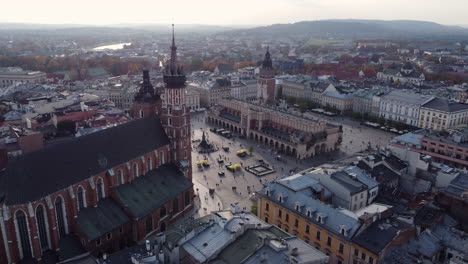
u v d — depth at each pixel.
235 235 94.75
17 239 101.94
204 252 91.56
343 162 167.38
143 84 172.25
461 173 145.38
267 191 127.19
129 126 140.75
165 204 136.00
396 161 162.38
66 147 115.81
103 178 124.19
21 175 102.31
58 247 109.62
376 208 116.06
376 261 97.44
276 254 88.12
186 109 157.50
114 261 91.62
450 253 107.44
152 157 145.88
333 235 106.19
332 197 129.00
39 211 104.81
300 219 116.19
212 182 179.88
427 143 189.38
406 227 107.25
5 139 182.62
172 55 151.25
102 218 119.25
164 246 96.12
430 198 135.50
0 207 98.50
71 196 112.00
